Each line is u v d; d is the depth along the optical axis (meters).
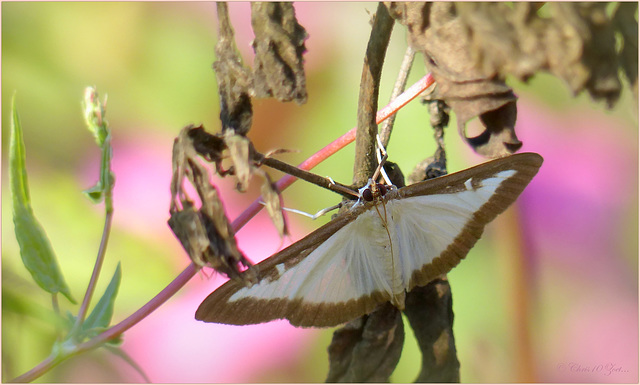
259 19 0.63
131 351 0.68
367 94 0.64
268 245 0.68
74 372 0.67
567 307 0.68
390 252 0.65
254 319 0.65
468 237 0.66
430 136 0.68
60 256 0.68
